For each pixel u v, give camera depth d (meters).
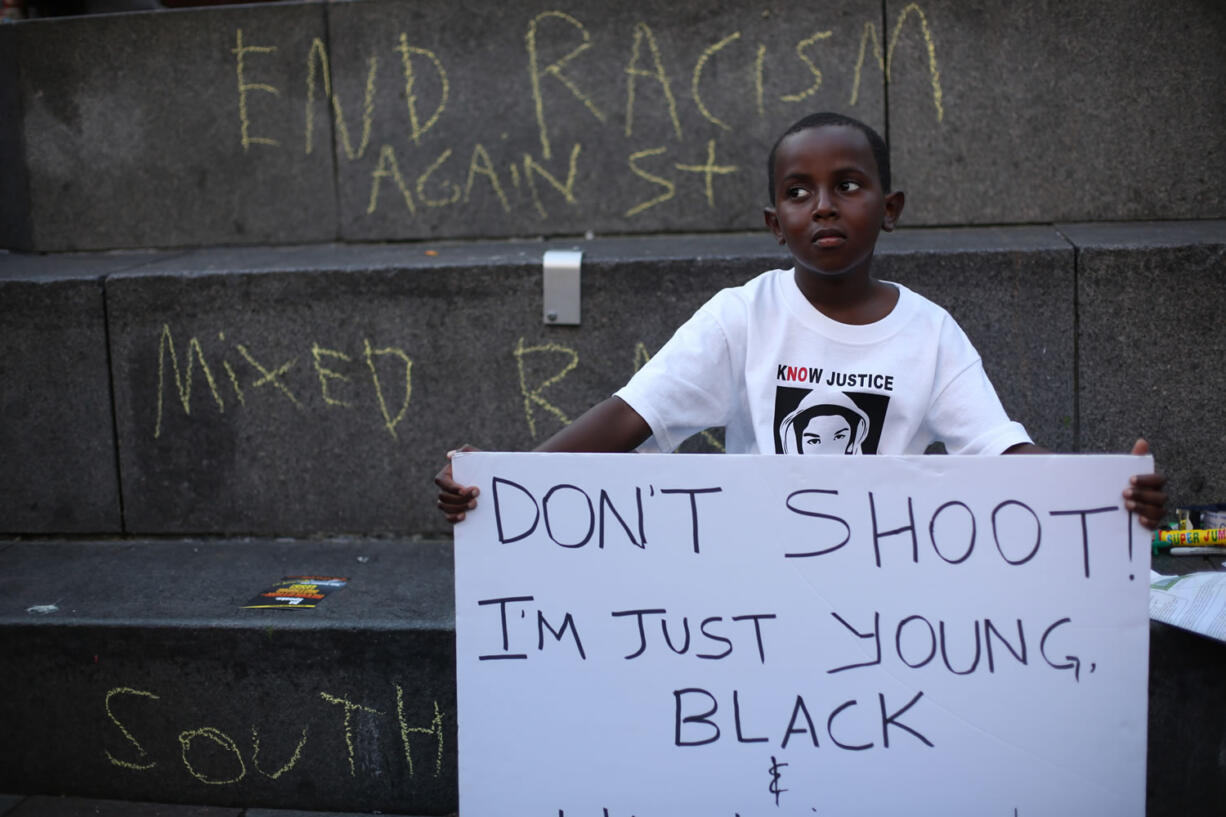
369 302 2.79
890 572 1.68
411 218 3.30
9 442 2.90
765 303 1.91
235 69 3.30
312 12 3.25
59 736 2.35
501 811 1.74
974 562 1.67
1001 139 3.06
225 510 2.88
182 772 2.33
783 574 1.69
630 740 1.72
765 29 3.12
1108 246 2.59
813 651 1.69
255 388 2.83
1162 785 2.11
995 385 2.66
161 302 2.83
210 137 3.34
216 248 3.38
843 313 1.87
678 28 3.15
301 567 2.63
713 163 3.19
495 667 1.73
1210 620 2.00
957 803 1.68
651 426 1.86
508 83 3.22
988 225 3.10
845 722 1.69
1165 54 2.97
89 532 2.92
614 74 3.19
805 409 1.87
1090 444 2.64
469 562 1.73
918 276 2.65
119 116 3.37
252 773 2.31
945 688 1.68
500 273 2.75
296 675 2.26
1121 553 1.65
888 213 1.92
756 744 1.70
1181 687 2.07
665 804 1.72
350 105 3.28
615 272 2.72
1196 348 2.58
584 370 2.77
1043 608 1.67
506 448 2.81
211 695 2.29
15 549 2.85
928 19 3.05
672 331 2.73
